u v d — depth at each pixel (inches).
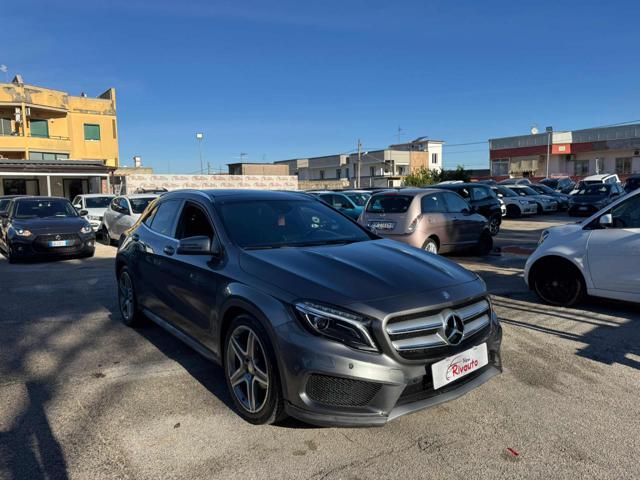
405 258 148.2
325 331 115.2
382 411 113.9
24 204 470.3
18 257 410.0
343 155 2994.6
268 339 123.9
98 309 256.1
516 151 2322.8
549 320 227.0
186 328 169.0
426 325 119.6
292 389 117.0
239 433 128.3
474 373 131.2
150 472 112.1
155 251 190.5
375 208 388.5
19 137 1496.1
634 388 155.3
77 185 1439.5
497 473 111.6
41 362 180.2
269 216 173.9
